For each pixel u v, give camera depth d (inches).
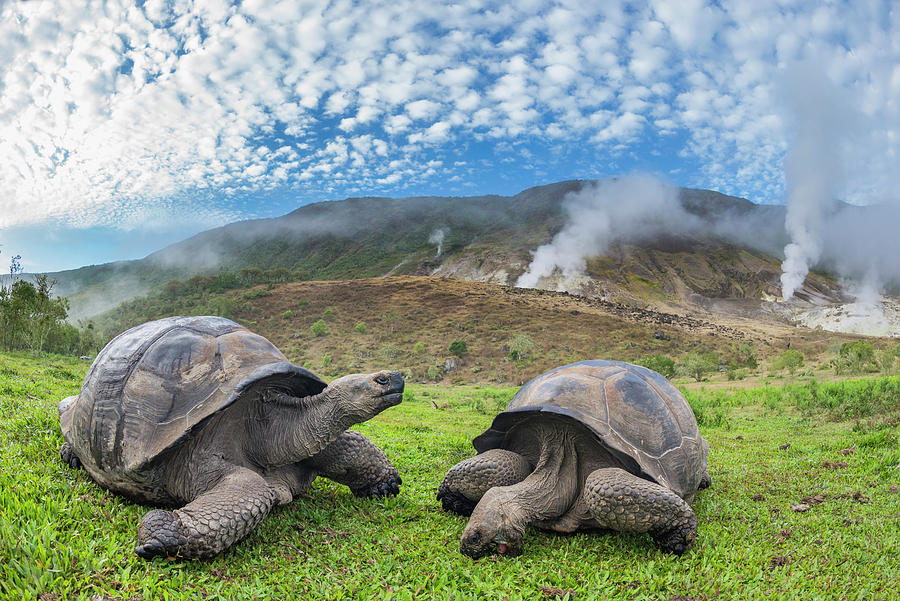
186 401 162.4
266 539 163.9
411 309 4222.4
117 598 122.9
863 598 139.0
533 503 171.0
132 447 158.6
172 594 126.9
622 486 158.2
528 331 3740.2
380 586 140.9
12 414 268.8
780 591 141.6
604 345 3563.0
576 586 144.1
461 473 188.5
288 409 180.2
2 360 681.6
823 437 388.8
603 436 169.0
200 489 160.6
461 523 190.5
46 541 135.4
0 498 155.8
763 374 2188.7
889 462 266.8
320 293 4702.3
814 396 595.8
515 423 192.4
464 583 144.7
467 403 941.2
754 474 269.6
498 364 3181.6
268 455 176.1
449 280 5172.2
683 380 2053.4
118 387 169.3
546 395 187.2
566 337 3656.5
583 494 170.4
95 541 142.0
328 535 171.9
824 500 222.2
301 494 201.5
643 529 160.6
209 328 187.8
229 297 4869.6
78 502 163.3
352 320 4055.1
